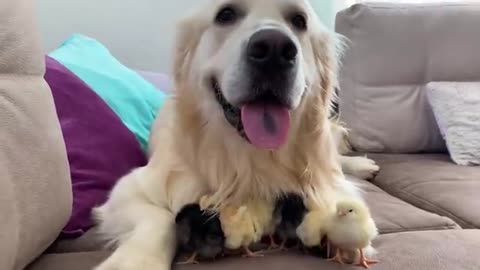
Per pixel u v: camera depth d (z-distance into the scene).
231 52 1.25
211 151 1.36
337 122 2.27
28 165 1.04
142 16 2.75
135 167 1.69
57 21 2.64
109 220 1.35
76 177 1.52
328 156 1.45
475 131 2.24
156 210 1.31
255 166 1.34
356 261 1.11
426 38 2.44
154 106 2.11
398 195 1.92
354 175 2.11
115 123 1.72
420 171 2.08
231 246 1.13
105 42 2.73
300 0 1.38
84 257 1.18
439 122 2.34
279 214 1.23
